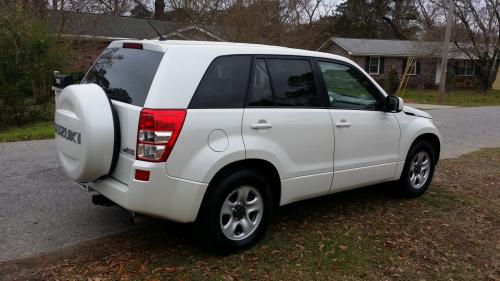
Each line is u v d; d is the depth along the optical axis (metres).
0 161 7.20
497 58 34.34
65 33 15.89
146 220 3.82
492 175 7.41
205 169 3.72
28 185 5.95
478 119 16.34
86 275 3.68
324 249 4.28
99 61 4.52
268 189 4.23
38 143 8.80
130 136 3.66
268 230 4.64
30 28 11.48
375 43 37.31
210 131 3.76
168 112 3.57
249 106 4.05
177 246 4.23
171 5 20.59
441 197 6.00
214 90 3.85
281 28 17.86
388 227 4.89
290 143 4.31
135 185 3.59
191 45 3.86
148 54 3.89
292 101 4.38
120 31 23.94
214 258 4.00
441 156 8.95
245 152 3.94
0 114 11.23
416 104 22.58
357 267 3.99
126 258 3.97
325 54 4.81
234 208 4.05
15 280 3.58
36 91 11.78
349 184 4.98
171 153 3.59
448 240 4.66
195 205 3.76
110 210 5.11
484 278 3.96
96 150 3.70
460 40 33.66
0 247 4.14
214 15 18.59
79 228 4.61
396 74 30.53
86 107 3.71
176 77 3.67
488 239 4.75
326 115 4.62
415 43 34.19
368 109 5.14
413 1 45.59
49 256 3.99
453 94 32.06
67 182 6.10
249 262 3.96
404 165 5.62
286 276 3.78
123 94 3.87
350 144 4.87
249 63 4.12
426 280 3.86
